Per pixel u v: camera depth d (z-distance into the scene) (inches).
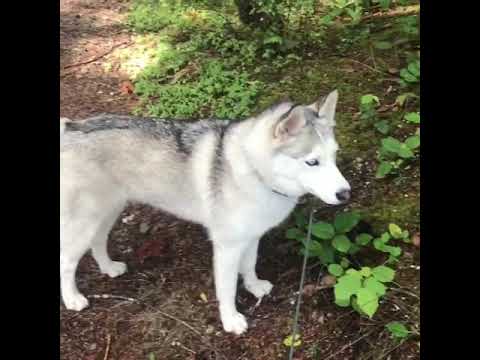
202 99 71.4
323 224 50.6
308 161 42.3
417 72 66.0
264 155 42.9
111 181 48.6
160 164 47.9
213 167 46.1
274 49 76.4
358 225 54.6
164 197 49.7
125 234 60.0
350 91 68.7
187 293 53.3
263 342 48.7
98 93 76.4
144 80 76.7
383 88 68.2
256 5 76.5
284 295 52.0
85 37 88.4
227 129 46.6
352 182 58.6
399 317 47.1
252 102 69.4
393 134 62.2
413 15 77.2
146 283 54.7
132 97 75.0
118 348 49.2
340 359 46.1
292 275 53.3
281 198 45.5
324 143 42.5
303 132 42.0
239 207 45.4
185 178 47.8
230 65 76.5
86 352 49.0
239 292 53.5
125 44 86.1
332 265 47.9
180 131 48.1
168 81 76.7
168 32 87.0
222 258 47.9
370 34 76.9
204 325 50.5
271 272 54.3
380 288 43.8
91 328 50.8
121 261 57.2
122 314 51.8
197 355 48.3
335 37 78.2
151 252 57.2
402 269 50.4
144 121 48.8
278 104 44.9
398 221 54.4
